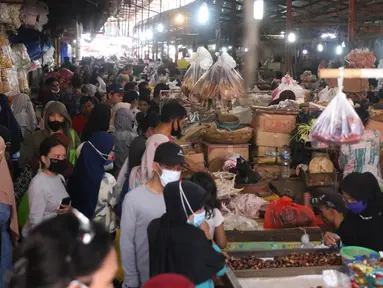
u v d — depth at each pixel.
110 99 7.20
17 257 1.22
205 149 4.86
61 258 1.16
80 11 13.73
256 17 6.88
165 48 37.19
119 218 3.60
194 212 2.06
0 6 5.90
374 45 19.64
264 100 7.07
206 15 11.88
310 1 16.62
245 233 3.17
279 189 4.42
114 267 1.27
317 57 22.55
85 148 3.46
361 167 4.12
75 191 3.46
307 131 4.51
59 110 4.21
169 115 3.61
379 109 6.28
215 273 2.06
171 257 2.03
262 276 2.61
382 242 2.91
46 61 11.21
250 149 5.05
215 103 5.58
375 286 2.28
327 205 3.62
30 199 3.13
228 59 5.54
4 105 5.15
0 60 5.86
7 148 4.23
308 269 2.64
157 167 2.63
